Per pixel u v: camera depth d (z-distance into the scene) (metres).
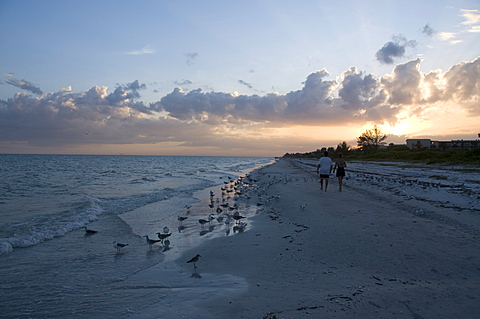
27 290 6.29
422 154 65.19
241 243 9.21
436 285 5.37
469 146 108.38
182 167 77.75
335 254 7.37
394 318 4.28
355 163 65.25
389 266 6.41
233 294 5.54
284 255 7.61
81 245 9.81
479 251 7.10
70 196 21.16
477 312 4.36
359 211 12.65
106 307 5.41
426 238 8.27
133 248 9.50
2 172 47.53
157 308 5.25
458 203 13.34
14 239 9.93
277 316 4.54
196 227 12.23
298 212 13.12
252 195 21.00
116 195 21.89
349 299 4.93
